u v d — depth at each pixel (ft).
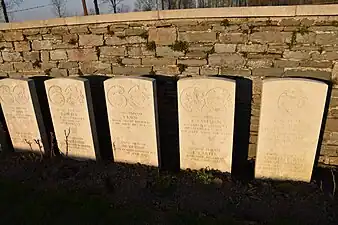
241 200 11.59
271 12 11.53
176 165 14.79
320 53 11.73
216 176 13.21
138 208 11.17
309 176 12.51
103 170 14.11
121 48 14.06
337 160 13.35
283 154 12.37
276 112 11.70
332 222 10.21
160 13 12.76
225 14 12.05
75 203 11.44
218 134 12.67
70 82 13.61
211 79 11.84
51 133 15.23
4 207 11.37
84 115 14.07
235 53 12.68
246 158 14.49
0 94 14.97
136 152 14.17
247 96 13.23
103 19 13.61
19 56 15.83
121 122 13.74
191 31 12.84
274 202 11.37
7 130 17.03
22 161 15.30
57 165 14.82
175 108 14.40
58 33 14.65
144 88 12.69
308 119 11.50
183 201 11.64
